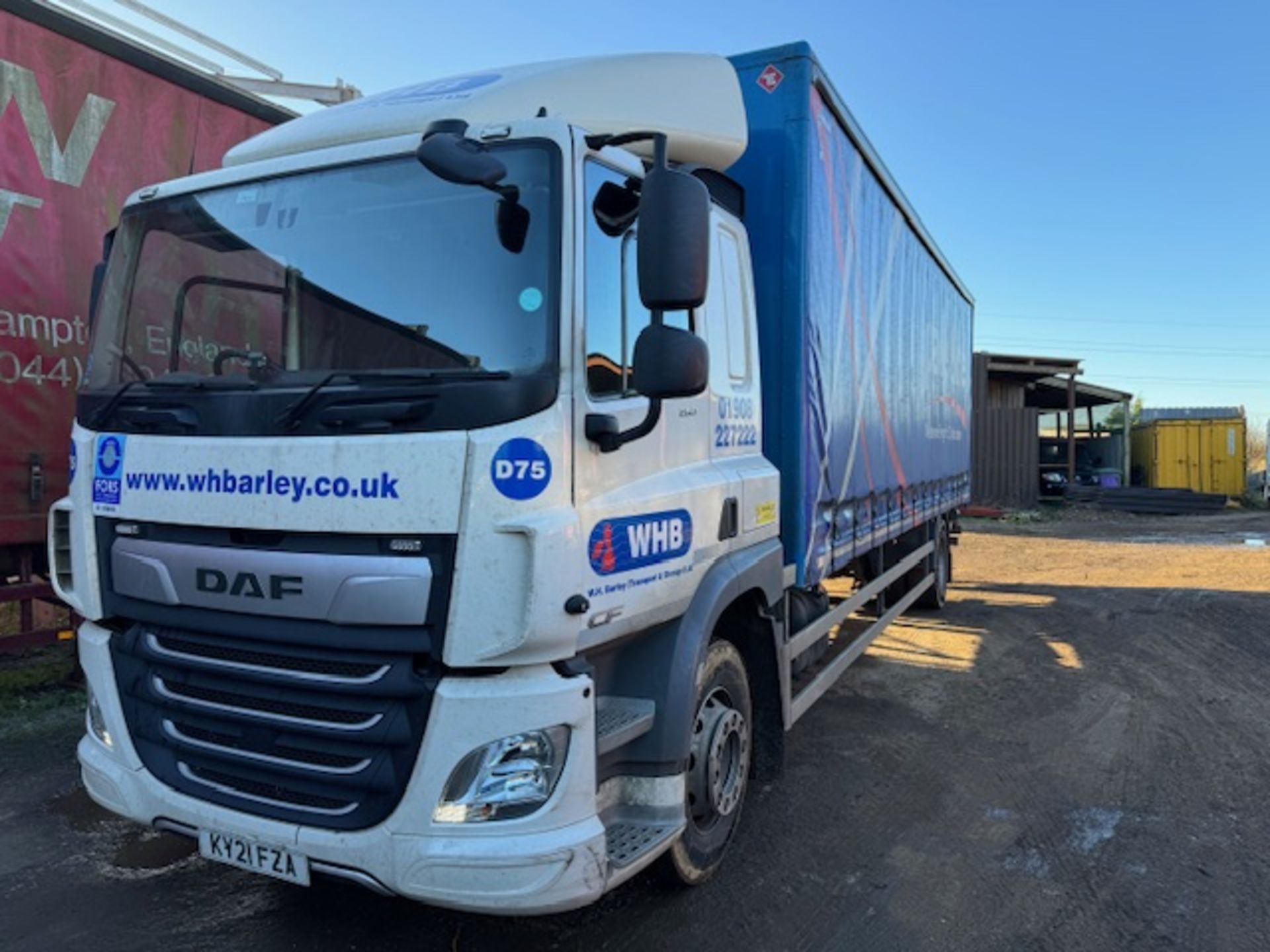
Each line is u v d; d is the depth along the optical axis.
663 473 3.20
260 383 2.88
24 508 5.43
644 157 3.40
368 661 2.58
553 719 2.54
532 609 2.47
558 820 2.56
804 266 4.29
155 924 3.39
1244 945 3.41
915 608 10.14
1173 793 4.89
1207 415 40.69
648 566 3.03
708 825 3.69
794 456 4.30
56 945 3.24
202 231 3.25
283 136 3.44
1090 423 32.66
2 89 5.24
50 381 5.53
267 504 2.70
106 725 3.07
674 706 3.18
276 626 2.68
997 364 25.72
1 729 5.42
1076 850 4.18
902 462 7.07
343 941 3.29
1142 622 9.70
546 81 3.27
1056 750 5.55
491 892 2.48
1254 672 7.54
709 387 3.58
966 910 3.63
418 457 2.51
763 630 4.07
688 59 3.65
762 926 3.46
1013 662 7.83
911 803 4.70
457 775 2.49
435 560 2.50
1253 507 28.20
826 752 5.45
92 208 5.70
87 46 5.66
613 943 3.32
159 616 2.93
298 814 2.68
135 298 3.37
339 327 2.94
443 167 2.58
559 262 2.66
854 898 3.71
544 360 2.62
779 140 4.30
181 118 6.23
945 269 9.15
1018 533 20.28
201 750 2.85
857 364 5.49
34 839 4.07
